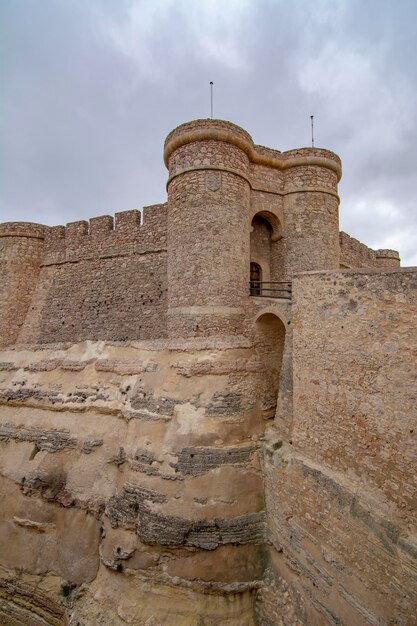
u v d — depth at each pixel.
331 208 16.45
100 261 19.61
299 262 15.79
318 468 8.73
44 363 16.53
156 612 9.76
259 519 10.59
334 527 7.96
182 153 14.24
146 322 17.42
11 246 21.55
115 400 13.77
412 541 6.31
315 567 8.32
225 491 10.62
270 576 9.93
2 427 15.39
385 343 7.41
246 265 14.30
